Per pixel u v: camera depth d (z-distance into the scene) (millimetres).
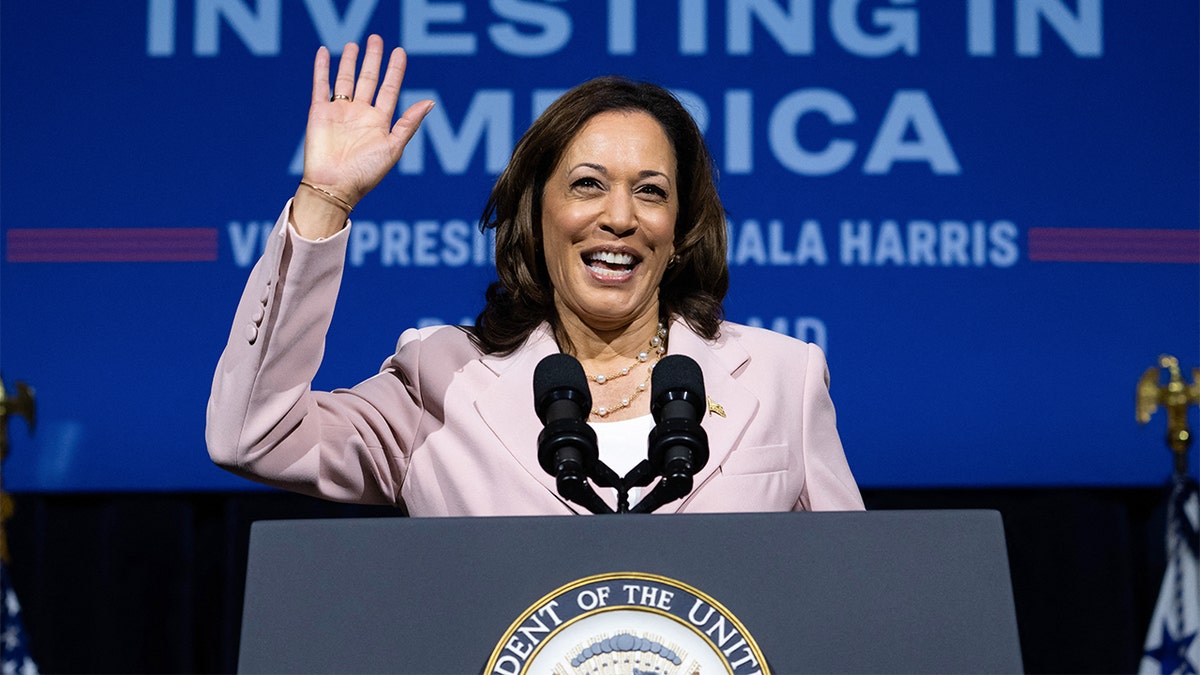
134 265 11180
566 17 11477
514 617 3768
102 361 11086
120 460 11047
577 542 3844
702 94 11438
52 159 11211
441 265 11195
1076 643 11570
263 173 11305
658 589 3783
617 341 6312
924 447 11211
